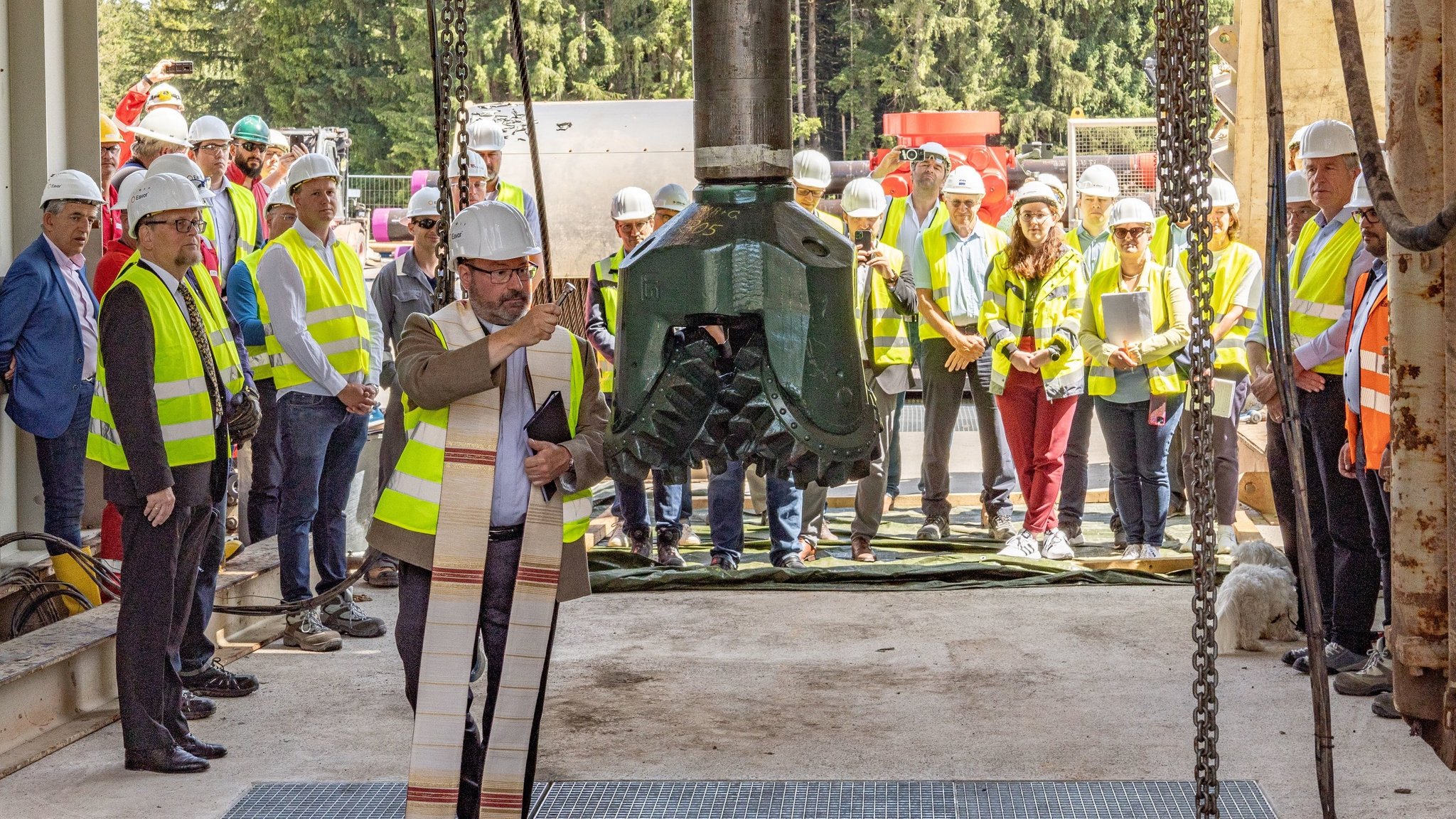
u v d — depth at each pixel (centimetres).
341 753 488
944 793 443
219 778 463
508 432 386
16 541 622
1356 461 532
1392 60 462
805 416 305
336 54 3775
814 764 473
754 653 614
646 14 3828
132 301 458
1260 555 625
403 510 379
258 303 628
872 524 793
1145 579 735
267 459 711
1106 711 525
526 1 3591
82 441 612
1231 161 1016
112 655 554
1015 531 834
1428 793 436
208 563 545
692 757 482
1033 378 781
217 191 746
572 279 1215
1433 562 466
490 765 379
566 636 646
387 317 705
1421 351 461
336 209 641
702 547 844
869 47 4184
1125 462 763
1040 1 4112
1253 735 493
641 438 312
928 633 643
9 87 671
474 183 776
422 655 379
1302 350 559
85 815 431
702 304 304
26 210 676
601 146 1217
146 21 4538
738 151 312
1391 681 530
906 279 810
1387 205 309
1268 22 313
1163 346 736
